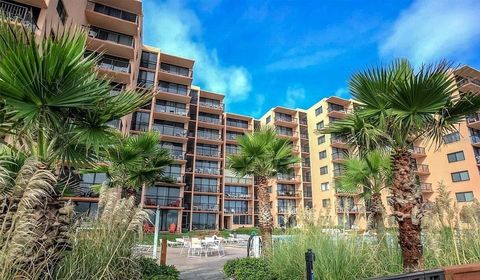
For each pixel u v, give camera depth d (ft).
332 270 17.78
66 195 19.69
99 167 33.12
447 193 23.06
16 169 14.69
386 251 20.47
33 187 11.89
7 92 11.85
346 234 20.88
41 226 12.18
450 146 119.34
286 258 21.79
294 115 174.81
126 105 15.81
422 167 124.26
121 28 85.35
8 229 12.42
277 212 147.74
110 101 14.89
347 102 159.22
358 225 23.30
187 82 129.90
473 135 117.70
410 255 16.63
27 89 11.93
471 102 18.37
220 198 143.84
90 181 76.38
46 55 11.65
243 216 146.82
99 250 17.47
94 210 21.03
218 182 144.05
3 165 14.21
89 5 81.71
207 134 151.74
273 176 34.32
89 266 16.35
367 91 19.54
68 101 12.67
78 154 18.45
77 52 13.30
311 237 21.45
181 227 119.03
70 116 14.34
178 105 128.06
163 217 115.14
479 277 9.86
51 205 12.80
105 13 83.71
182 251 56.18
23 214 11.82
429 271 9.18
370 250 19.83
